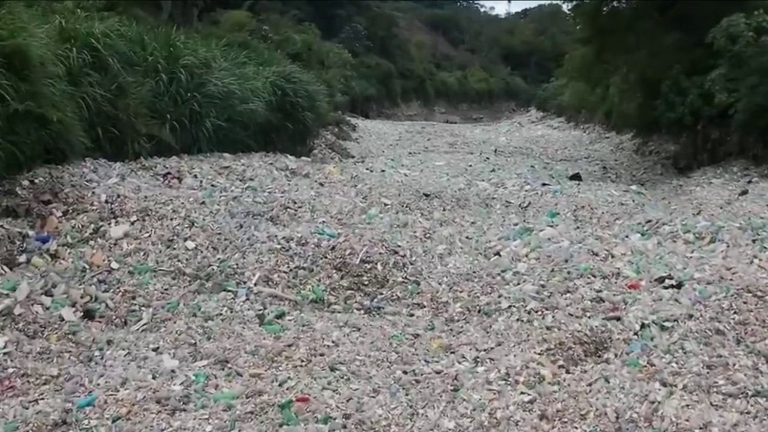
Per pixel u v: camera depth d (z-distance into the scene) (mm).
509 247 6434
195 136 9289
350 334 4848
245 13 17531
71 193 6535
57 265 5434
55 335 4680
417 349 4672
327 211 7055
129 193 6758
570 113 22469
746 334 4754
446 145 15758
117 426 3684
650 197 8930
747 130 10086
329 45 25422
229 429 3705
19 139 6832
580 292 5449
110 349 4543
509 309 5246
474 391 4164
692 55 11133
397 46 39188
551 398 4094
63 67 7961
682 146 11578
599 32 11859
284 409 3891
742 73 9828
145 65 9242
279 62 12414
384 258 5930
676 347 4637
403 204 7707
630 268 5930
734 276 5660
